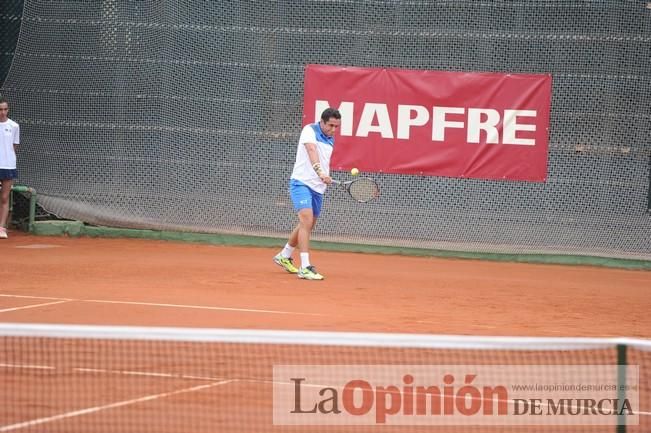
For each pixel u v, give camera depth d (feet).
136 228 101.09
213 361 40.50
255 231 99.50
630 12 93.15
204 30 99.09
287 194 99.14
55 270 74.02
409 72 95.45
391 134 95.96
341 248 97.96
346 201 97.91
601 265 94.32
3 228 96.94
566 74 94.27
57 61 101.76
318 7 97.04
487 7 94.79
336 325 50.88
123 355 41.50
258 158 99.40
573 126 94.68
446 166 95.55
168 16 99.55
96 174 101.76
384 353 42.78
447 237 96.78
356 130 96.48
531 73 94.68
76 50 101.35
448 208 96.68
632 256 94.32
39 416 31.86
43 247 91.40
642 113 93.76
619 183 94.63
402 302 62.28
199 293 62.95
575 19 93.76
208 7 98.89
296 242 74.54
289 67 97.96
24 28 102.17
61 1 101.30
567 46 94.02
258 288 66.54
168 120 100.37
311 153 70.69
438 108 95.25
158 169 100.73
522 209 95.81
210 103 99.55
